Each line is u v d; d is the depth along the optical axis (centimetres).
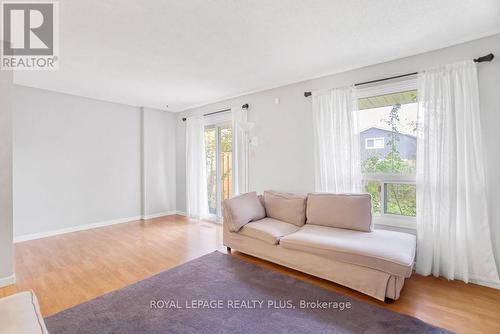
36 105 389
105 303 213
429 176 256
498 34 230
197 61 293
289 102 375
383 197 304
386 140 301
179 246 354
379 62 296
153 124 538
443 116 249
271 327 184
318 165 337
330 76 336
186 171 538
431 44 255
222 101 470
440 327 181
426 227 257
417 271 263
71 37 233
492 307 204
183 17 205
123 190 495
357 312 201
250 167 425
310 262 254
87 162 445
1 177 241
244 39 243
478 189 234
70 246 354
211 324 188
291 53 275
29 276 263
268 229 294
